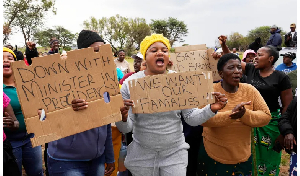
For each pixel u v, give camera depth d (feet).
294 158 8.48
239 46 177.06
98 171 7.76
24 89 5.91
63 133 6.22
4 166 7.05
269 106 10.62
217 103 7.06
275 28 33.73
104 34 178.29
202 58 12.28
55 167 7.19
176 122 7.50
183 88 7.04
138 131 7.56
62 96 6.20
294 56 19.03
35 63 5.98
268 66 10.80
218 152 8.16
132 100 6.93
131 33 175.01
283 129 8.28
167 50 7.69
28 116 5.96
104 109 6.47
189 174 10.00
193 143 9.86
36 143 6.02
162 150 7.50
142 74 7.89
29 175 9.91
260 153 10.57
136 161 7.73
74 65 6.26
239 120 7.94
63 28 151.64
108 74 6.46
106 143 8.08
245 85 8.36
